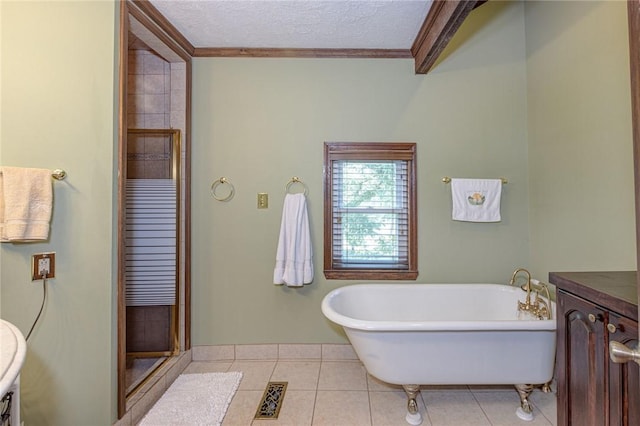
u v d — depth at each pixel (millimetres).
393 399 1938
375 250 2529
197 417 1767
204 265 2479
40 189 1429
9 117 1464
